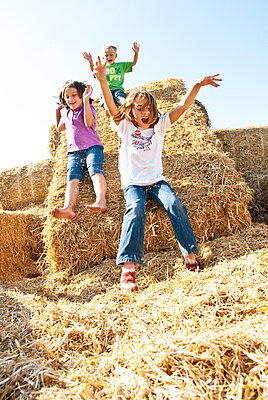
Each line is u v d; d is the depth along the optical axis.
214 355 1.60
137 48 5.20
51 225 3.55
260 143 5.35
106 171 4.05
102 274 3.10
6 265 4.42
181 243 2.92
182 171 3.68
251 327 1.80
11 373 1.66
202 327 1.88
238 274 2.44
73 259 3.45
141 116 3.23
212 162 3.71
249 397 1.40
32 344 1.88
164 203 3.04
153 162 3.27
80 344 1.99
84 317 2.18
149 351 1.68
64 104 4.18
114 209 3.57
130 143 3.31
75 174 3.76
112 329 2.09
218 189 3.41
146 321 2.11
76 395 1.46
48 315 2.21
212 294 2.23
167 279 2.71
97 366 1.74
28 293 2.99
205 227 3.31
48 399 1.45
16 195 6.13
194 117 4.38
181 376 1.54
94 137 3.96
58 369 1.76
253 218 4.69
